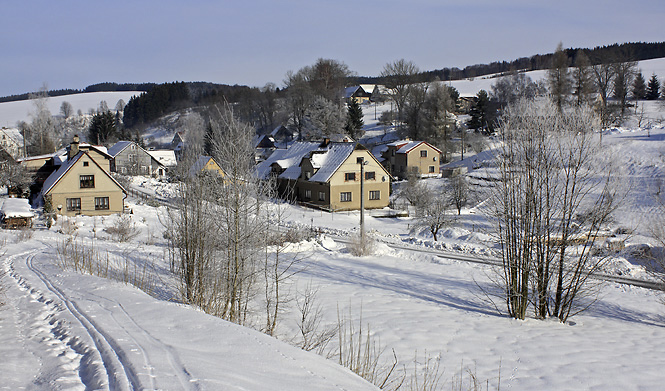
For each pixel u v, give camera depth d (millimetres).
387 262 22688
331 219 41219
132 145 70688
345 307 14383
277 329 11406
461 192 42125
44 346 6969
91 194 41281
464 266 21656
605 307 15891
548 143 13570
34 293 11812
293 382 5766
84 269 15727
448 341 11414
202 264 12000
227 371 5762
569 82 72750
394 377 8719
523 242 13867
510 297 14289
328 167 47406
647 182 37625
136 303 9766
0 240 25344
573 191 13484
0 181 48438
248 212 11977
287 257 22281
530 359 10219
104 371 5672
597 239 25266
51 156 58062
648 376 9227
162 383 5160
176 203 12789
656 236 22172
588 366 9766
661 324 14117
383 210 47156
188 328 7766
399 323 12773
